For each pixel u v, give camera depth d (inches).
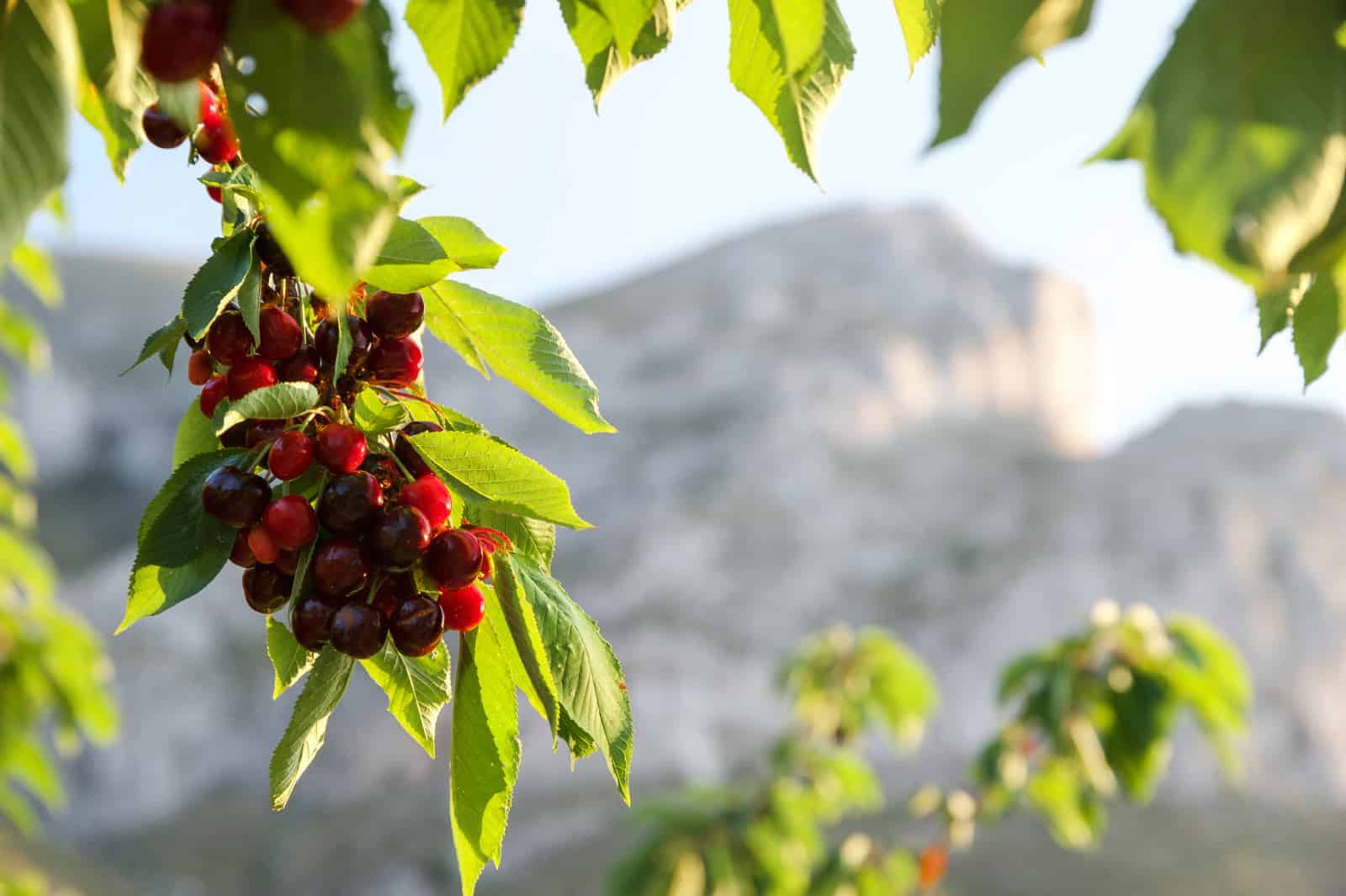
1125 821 1395.2
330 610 47.6
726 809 207.0
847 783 223.5
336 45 27.9
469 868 50.2
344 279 27.1
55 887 1081.4
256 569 50.1
